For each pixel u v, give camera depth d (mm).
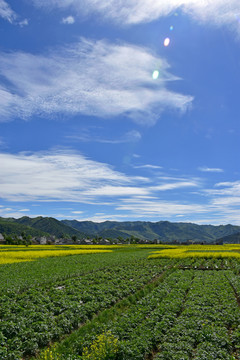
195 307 19266
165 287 26922
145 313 18969
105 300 22281
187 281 30172
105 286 26484
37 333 14945
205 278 32562
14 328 15352
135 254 69312
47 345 14859
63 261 49156
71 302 20453
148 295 23875
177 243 153250
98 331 15305
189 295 23672
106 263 46438
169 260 53719
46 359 11195
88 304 20516
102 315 18938
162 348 13672
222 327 15758
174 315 18328
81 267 40656
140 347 13148
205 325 15852
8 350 13406
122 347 12766
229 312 18281
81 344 13500
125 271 37719
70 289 24797
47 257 58844
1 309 18750
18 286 26312
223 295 23094
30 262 46906
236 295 24781
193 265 47344
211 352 12734
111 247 106750
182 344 13492
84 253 72250
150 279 33438
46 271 36125
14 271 35812
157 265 45938
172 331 15305
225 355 12508
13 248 93500
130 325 16234
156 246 115062
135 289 27094
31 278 30344
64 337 16016
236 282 29484
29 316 17406
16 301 21781
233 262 50531
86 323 18031
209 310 18781
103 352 11781
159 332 15117
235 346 13680
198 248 103000
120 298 24500
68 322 17016
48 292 24531
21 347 13859
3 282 27938
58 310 19406
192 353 13164
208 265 47656
